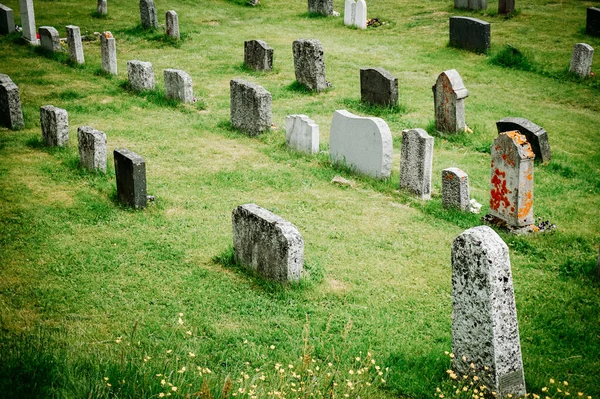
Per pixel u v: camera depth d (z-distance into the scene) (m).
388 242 12.38
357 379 7.74
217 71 25.64
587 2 32.62
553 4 32.62
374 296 10.37
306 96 22.52
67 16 33.03
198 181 15.52
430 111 20.86
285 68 25.86
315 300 10.19
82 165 15.92
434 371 8.15
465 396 7.61
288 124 17.39
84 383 7.11
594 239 12.52
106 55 24.64
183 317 9.64
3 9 29.39
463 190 13.48
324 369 8.26
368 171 15.41
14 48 27.81
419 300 10.24
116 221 13.21
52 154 16.97
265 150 17.50
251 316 9.73
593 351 8.79
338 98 22.12
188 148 17.80
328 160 16.61
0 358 7.57
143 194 13.76
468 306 7.66
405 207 14.05
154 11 30.77
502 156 12.55
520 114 20.67
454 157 17.25
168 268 11.27
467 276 7.58
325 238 12.49
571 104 21.83
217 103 21.91
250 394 7.13
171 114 20.77
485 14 31.28
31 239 12.28
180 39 29.78
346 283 10.79
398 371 8.23
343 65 26.09
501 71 24.77
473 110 20.98
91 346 8.75
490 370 7.55
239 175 15.82
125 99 22.19
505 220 12.86
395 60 26.53
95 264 11.36
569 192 15.13
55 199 14.20
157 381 7.36
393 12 33.69
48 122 17.20
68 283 10.66
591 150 18.02
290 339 9.07
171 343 8.86
